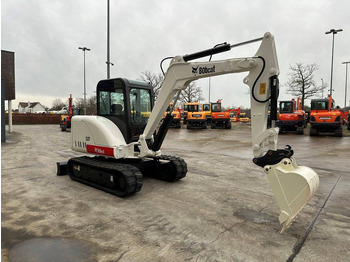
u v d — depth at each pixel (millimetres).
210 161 8312
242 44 3820
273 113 3582
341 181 5969
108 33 14398
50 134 19078
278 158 3389
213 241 3129
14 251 2873
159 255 2807
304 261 2738
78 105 51188
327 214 4016
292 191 3219
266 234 3330
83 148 5633
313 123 16297
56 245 3008
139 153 5336
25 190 5117
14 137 16406
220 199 4660
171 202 4480
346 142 13461
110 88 5504
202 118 23484
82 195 4820
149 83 5953
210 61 4117
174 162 5586
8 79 18359
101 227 3482
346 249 2984
